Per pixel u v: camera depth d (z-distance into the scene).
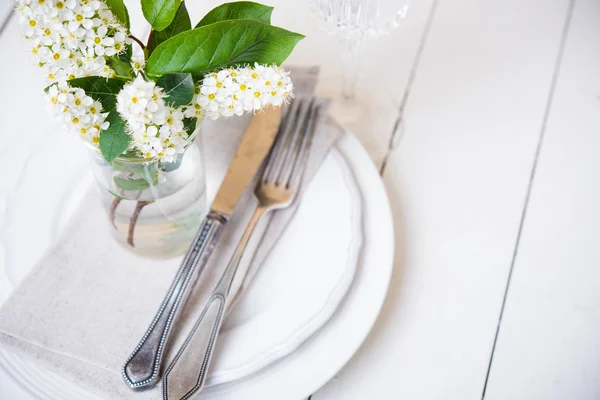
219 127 0.74
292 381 0.58
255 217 0.67
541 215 0.73
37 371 0.59
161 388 0.57
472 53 0.86
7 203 0.68
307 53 0.85
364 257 0.65
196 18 0.86
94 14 0.44
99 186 0.58
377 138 0.79
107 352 0.59
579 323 0.66
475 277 0.69
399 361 0.64
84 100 0.44
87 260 0.64
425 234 0.72
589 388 0.63
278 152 0.71
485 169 0.77
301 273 0.64
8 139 0.77
